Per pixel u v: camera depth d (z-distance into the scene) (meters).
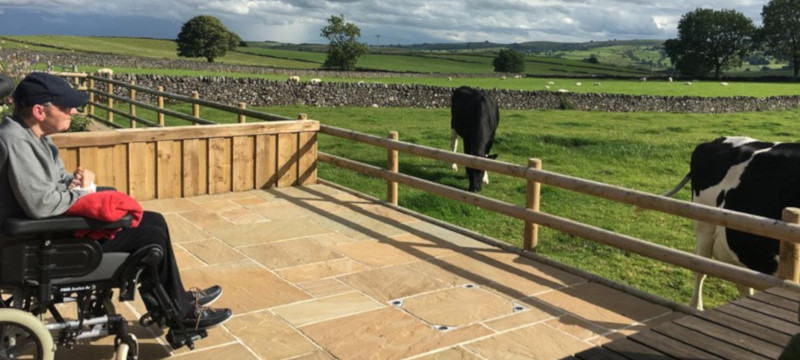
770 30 88.81
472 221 8.15
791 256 3.98
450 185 10.43
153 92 11.94
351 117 21.36
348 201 7.13
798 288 3.81
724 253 4.87
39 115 2.85
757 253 4.56
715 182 4.97
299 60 81.62
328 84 25.78
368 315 4.18
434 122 20.36
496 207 5.78
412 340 3.83
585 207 9.15
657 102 27.92
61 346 3.51
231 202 6.92
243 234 5.82
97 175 6.46
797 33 87.62
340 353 3.65
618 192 4.83
